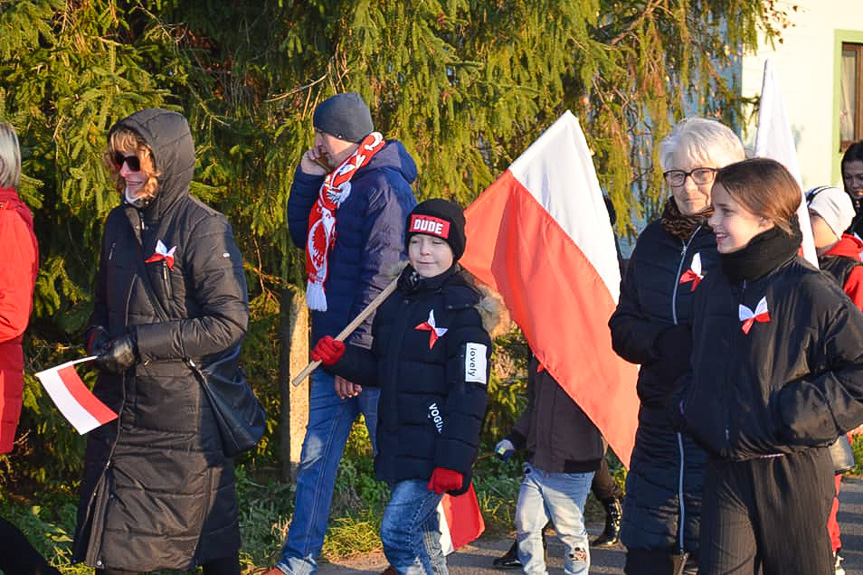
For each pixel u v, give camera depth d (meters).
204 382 12.55
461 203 22.11
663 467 11.84
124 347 12.16
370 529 20.22
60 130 18.55
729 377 10.29
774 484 10.23
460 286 13.33
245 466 26.06
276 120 21.73
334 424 16.25
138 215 12.80
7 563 13.30
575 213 16.75
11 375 13.41
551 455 15.78
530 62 22.02
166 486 12.41
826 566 10.24
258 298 24.36
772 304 10.16
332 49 21.34
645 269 12.07
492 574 18.45
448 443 12.77
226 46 22.67
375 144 16.33
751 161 10.34
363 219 16.02
